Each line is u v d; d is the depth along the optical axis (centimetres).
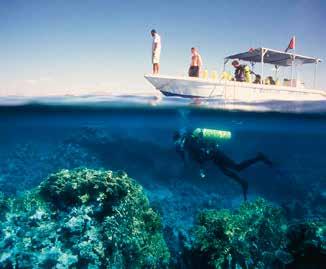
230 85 1305
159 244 656
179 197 1490
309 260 615
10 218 618
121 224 616
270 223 669
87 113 2031
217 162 938
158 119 2300
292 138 3441
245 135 3297
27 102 1619
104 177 649
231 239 620
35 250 585
